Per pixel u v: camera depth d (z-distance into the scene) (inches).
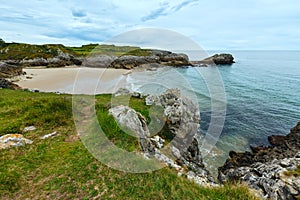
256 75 1625.2
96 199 213.0
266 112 802.8
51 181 235.3
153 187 229.9
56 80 1256.2
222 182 391.9
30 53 2375.7
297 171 346.9
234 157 503.5
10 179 234.7
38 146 312.8
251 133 639.1
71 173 245.9
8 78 1286.9
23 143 316.8
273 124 705.0
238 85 1230.3
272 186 319.9
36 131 363.3
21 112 415.5
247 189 279.1
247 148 564.4
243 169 422.6
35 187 227.9
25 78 1326.3
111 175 239.9
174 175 262.1
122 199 214.1
